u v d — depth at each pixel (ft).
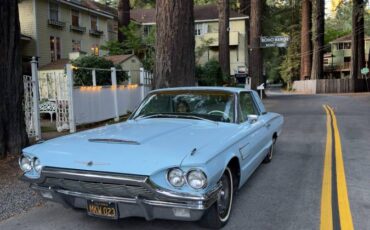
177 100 18.08
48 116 50.78
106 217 12.10
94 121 41.83
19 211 15.69
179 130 14.57
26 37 76.89
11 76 23.11
